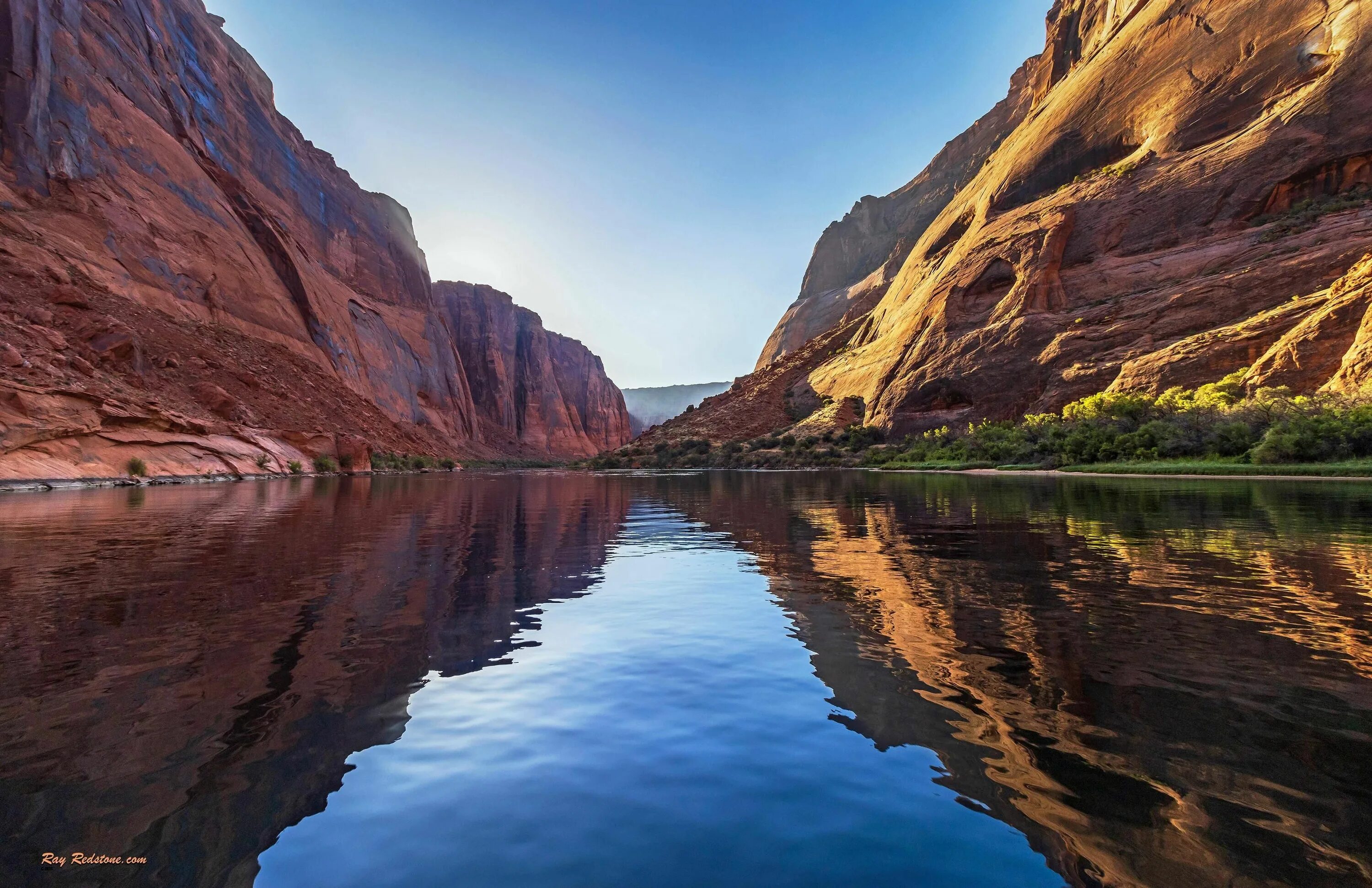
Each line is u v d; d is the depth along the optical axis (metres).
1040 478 37.12
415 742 3.49
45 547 10.80
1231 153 65.81
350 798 2.89
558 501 25.14
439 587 7.78
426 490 33.81
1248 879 2.22
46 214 55.00
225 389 56.72
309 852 2.47
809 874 2.33
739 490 31.89
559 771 3.17
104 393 37.50
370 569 9.04
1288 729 3.48
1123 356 58.22
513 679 4.52
